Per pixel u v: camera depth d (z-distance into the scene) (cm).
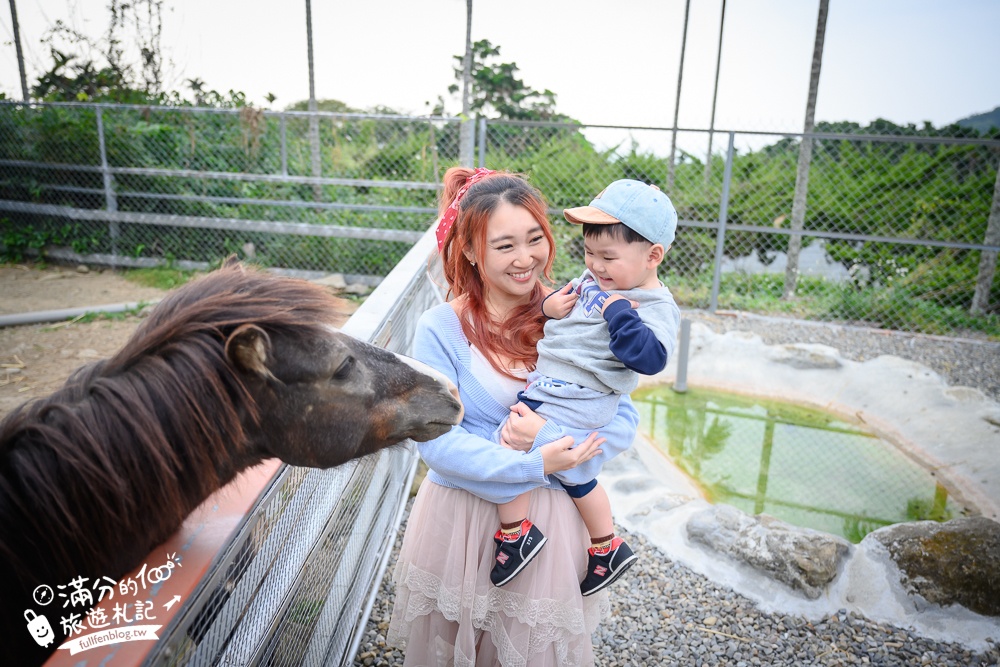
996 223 798
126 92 1174
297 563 187
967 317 811
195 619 125
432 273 467
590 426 171
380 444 168
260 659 161
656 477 459
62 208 962
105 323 774
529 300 189
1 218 998
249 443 152
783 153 998
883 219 930
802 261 1032
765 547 347
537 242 172
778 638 307
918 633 311
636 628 311
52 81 1251
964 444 510
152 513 131
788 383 642
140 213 965
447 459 167
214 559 127
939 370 664
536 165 927
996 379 644
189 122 959
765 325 789
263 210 980
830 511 450
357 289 916
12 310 790
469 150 866
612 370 170
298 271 947
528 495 178
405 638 205
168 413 133
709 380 652
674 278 913
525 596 180
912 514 447
